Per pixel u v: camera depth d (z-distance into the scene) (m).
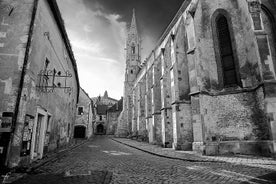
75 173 6.75
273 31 12.76
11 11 8.55
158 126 23.84
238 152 11.51
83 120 39.88
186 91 17.34
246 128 11.61
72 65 22.31
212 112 12.76
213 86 13.33
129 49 59.78
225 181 5.67
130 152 14.82
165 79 21.09
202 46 13.77
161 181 5.76
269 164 8.23
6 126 7.27
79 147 18.98
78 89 32.44
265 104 10.52
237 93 12.30
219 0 14.30
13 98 7.61
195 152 12.72
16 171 6.93
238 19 13.32
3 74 7.80
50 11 11.21
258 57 11.14
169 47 21.72
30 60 8.34
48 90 11.34
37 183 5.35
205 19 14.45
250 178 5.92
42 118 10.84
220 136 12.27
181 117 16.61
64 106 17.78
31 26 8.49
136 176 6.43
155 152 13.89
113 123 73.31
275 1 13.12
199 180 5.84
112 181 5.75
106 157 11.47
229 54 13.42
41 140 10.66
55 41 12.84
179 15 20.92
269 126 10.20
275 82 10.59
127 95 55.00
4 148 7.04
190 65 14.27
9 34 8.27
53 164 8.80
